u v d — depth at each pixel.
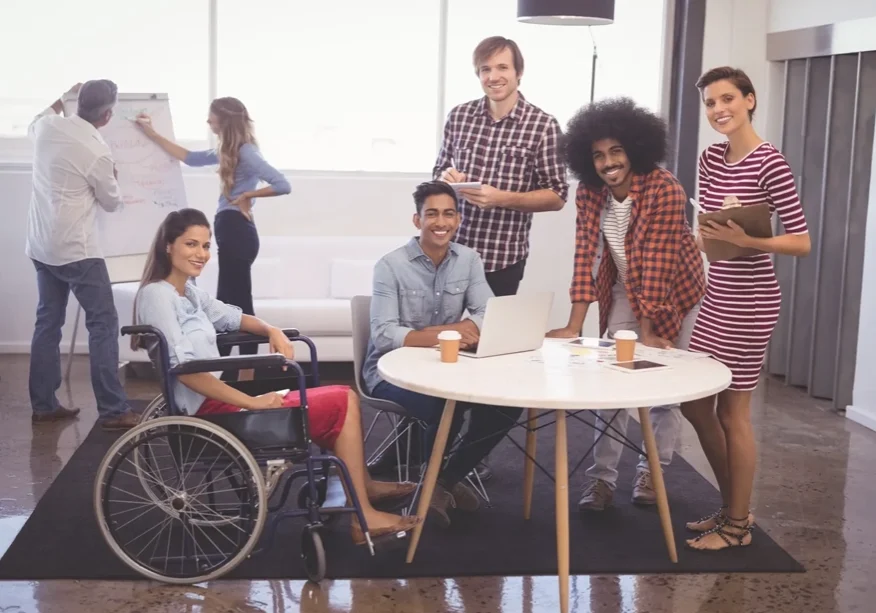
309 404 3.35
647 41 7.14
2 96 6.74
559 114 7.20
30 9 6.70
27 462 4.49
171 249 3.44
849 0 5.70
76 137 4.90
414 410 3.68
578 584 3.28
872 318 5.40
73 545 3.51
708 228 3.28
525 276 7.14
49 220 4.93
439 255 3.90
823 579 3.37
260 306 6.04
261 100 6.99
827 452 4.94
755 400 6.00
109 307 5.04
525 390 2.91
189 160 5.96
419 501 3.55
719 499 4.12
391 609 3.07
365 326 3.99
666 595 3.21
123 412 5.05
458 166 4.49
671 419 3.98
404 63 7.06
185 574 3.20
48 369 5.17
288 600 3.12
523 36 7.10
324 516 3.64
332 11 6.96
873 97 5.54
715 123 3.41
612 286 3.93
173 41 6.86
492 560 3.44
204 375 3.22
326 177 6.97
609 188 3.73
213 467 3.16
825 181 5.89
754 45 6.76
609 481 3.99
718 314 3.49
